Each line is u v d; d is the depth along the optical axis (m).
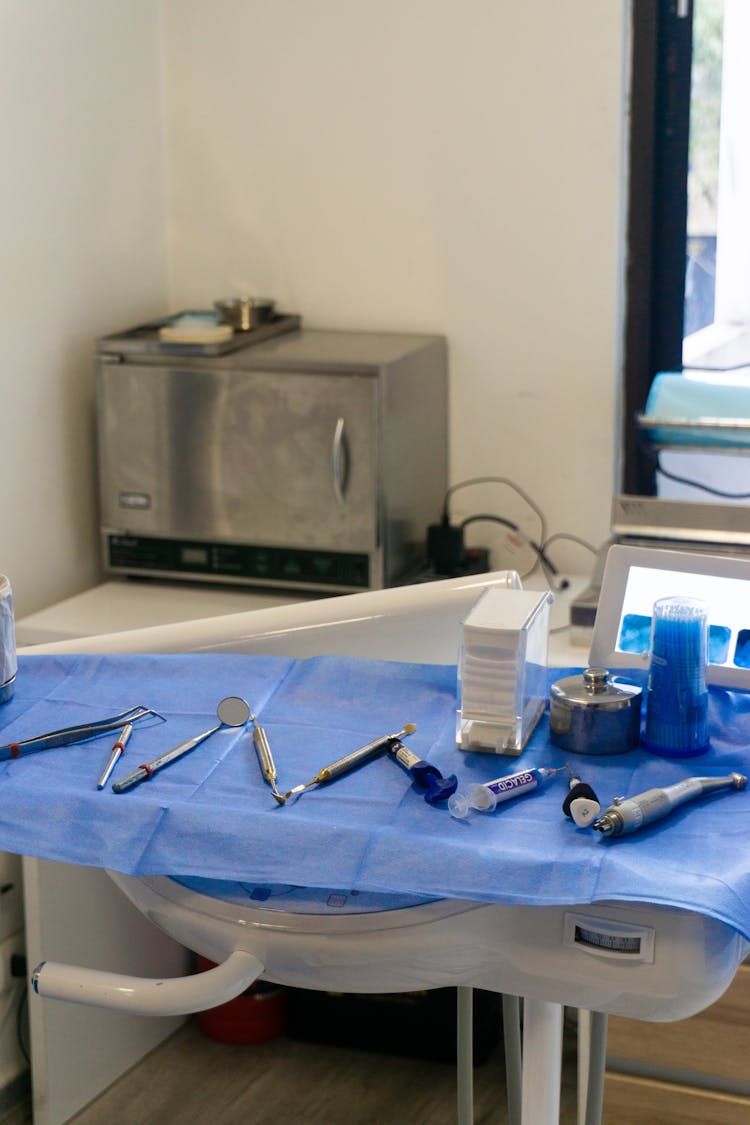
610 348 2.68
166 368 2.56
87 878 2.32
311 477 2.52
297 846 1.12
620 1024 2.01
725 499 2.69
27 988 2.34
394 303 2.82
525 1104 1.35
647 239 2.66
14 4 2.42
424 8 2.65
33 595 2.64
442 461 2.80
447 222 2.74
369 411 2.45
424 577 2.64
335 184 2.80
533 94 2.62
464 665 1.28
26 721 1.38
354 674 1.45
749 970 1.92
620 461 2.80
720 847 1.10
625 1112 2.03
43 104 2.52
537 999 1.19
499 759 1.28
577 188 2.63
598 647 1.44
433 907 1.12
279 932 1.15
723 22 2.53
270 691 1.42
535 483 2.79
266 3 2.76
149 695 1.42
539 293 2.71
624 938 1.07
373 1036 2.52
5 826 1.19
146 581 2.74
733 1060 1.96
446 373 2.79
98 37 2.65
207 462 2.58
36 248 2.54
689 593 1.41
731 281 2.66
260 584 2.61
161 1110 2.38
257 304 2.72
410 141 2.72
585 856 1.08
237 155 2.86
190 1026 2.64
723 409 2.42
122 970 2.43
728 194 2.62
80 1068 2.36
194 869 1.12
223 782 1.24
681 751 1.27
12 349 2.51
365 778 1.24
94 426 2.77
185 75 2.86
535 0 2.57
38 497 2.63
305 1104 2.39
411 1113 2.36
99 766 1.28
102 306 2.75
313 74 2.76
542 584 2.71
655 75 2.57
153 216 2.90
